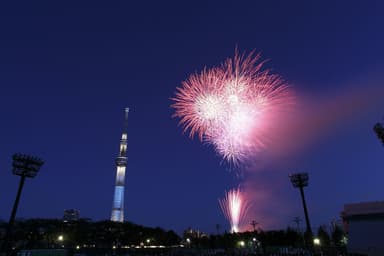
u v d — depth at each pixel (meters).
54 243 129.88
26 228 122.56
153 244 180.38
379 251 56.16
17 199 56.19
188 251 110.81
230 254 90.69
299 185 70.50
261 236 136.00
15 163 56.69
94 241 140.00
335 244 121.75
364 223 67.00
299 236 128.62
